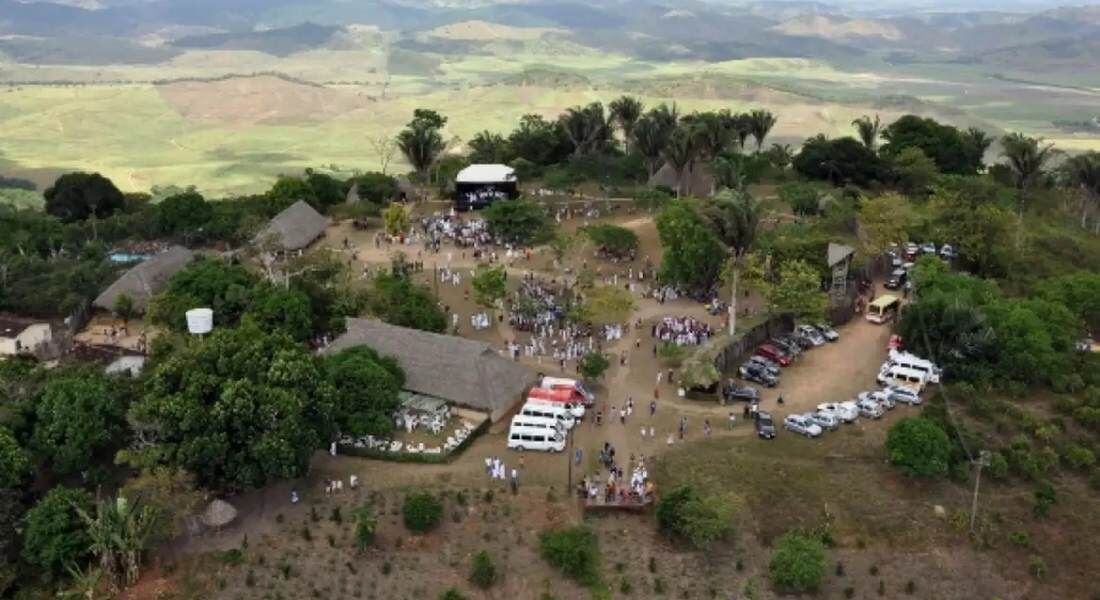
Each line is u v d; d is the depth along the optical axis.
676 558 86.12
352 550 85.00
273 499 90.94
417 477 94.81
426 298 129.25
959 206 166.50
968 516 92.56
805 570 82.31
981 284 132.50
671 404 111.00
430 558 84.94
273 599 80.19
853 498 94.06
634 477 94.06
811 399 112.88
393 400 101.31
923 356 119.25
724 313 136.50
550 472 96.62
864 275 150.62
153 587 80.31
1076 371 118.31
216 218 178.12
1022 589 86.50
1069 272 150.25
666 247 148.50
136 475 89.75
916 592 84.81
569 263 159.50
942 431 97.94
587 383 114.94
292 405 88.00
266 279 130.38
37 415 89.69
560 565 83.94
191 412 85.06
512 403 108.06
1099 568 88.94
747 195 127.50
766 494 94.06
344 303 126.56
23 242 167.62
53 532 79.12
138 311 134.88
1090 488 98.44
